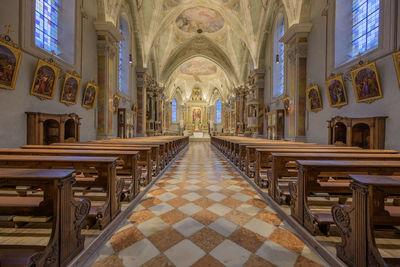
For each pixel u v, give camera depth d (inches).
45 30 319.9
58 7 350.3
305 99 467.2
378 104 283.4
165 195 201.9
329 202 165.8
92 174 180.1
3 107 240.8
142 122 764.6
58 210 85.0
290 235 127.0
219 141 657.0
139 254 107.0
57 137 335.3
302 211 129.9
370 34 308.8
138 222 143.2
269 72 690.8
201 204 178.4
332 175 148.3
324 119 401.4
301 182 130.8
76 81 369.1
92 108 437.7
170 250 110.7
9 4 248.7
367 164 125.5
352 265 88.7
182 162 418.3
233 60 995.9
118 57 544.4
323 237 116.7
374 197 91.4
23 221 124.3
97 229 122.3
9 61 238.4
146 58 768.9
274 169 172.7
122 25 618.8
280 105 593.9
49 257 80.6
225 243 117.9
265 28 682.8
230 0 722.8
